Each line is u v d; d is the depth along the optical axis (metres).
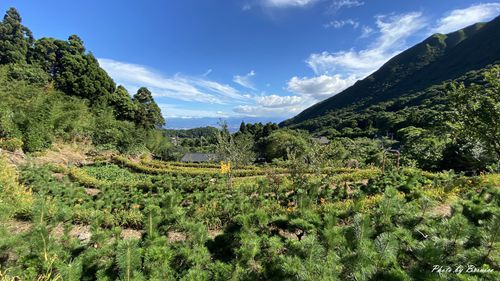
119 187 11.06
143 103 47.56
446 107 10.21
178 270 2.85
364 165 20.56
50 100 21.78
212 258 3.16
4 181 6.61
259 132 55.28
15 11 37.47
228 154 16.88
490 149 9.24
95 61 40.84
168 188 10.35
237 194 7.34
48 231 3.19
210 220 5.98
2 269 2.76
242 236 3.01
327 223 3.18
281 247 2.82
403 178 8.62
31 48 36.94
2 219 4.52
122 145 27.80
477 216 3.19
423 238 2.78
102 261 2.79
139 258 2.60
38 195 6.71
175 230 4.60
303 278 2.20
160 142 38.75
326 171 14.23
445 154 15.96
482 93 9.01
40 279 2.54
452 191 6.21
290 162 10.35
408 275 1.98
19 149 13.94
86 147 23.61
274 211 5.83
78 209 6.38
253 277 2.53
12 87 22.20
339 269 2.34
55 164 14.87
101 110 31.80
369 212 3.96
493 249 2.28
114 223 6.04
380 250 2.33
